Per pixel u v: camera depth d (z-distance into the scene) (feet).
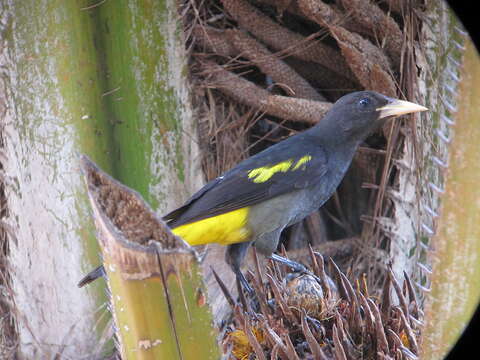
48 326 17.97
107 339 17.62
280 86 20.99
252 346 12.48
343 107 19.21
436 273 10.57
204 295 9.89
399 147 19.39
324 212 22.82
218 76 19.24
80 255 17.58
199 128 19.03
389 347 13.14
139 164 18.12
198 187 18.89
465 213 10.14
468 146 9.91
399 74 19.15
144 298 9.79
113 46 17.42
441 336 10.77
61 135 17.35
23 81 17.22
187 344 10.06
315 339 12.48
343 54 18.74
